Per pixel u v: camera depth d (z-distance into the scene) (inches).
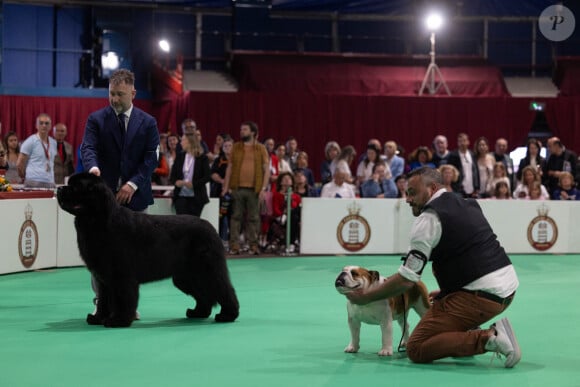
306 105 732.7
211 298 282.0
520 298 357.1
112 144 285.0
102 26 804.0
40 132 469.4
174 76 763.4
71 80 815.1
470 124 743.1
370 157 569.6
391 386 194.7
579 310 323.0
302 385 195.0
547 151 718.5
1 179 415.2
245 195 513.0
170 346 239.9
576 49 885.2
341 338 255.9
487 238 217.2
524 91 848.9
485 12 860.6
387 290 209.9
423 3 864.3
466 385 196.4
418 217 222.7
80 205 252.4
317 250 522.9
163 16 856.3
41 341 245.3
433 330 215.5
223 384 194.7
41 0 791.1
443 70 826.8
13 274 412.8
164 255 270.2
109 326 269.0
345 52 881.5
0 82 788.0
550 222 557.6
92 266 262.2
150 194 289.3
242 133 510.0
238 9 860.0
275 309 317.1
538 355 233.9
